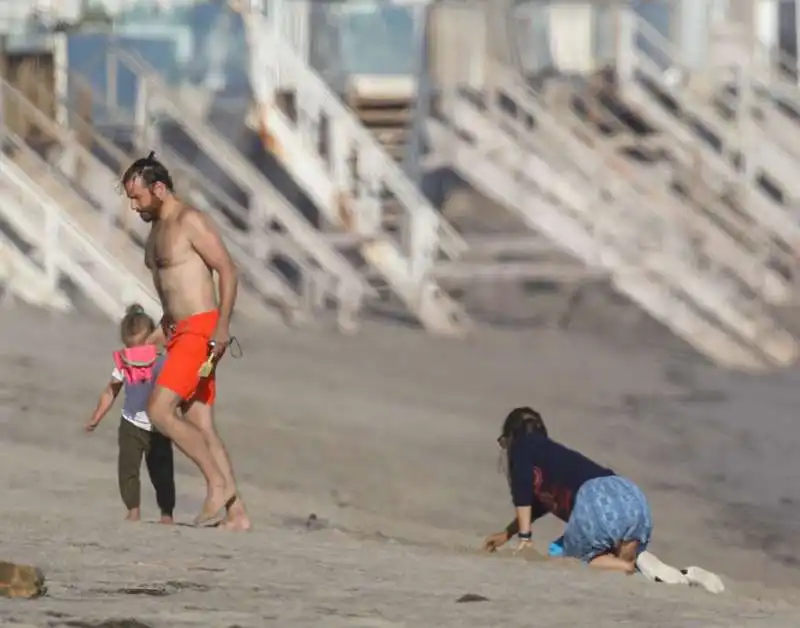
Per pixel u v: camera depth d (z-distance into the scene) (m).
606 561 33.47
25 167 86.50
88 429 35.62
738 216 101.31
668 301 87.69
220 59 102.75
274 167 103.69
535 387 71.00
